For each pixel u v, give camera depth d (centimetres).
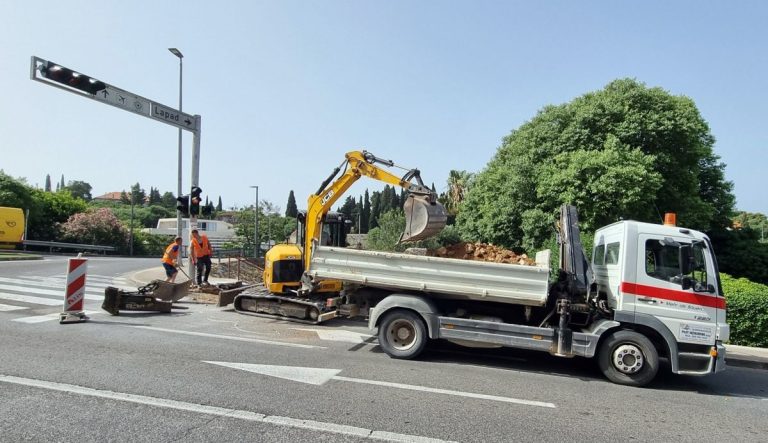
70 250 3988
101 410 453
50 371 574
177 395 502
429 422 458
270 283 1044
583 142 2172
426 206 898
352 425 439
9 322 873
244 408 471
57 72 1119
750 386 708
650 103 2145
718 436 471
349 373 625
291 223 4866
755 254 2455
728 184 2673
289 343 802
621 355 668
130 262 2692
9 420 423
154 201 11594
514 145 2648
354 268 798
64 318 882
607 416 512
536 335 699
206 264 1427
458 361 747
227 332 871
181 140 1980
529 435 440
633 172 1850
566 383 651
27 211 3684
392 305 743
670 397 616
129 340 762
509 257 875
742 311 1015
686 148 2180
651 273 682
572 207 767
